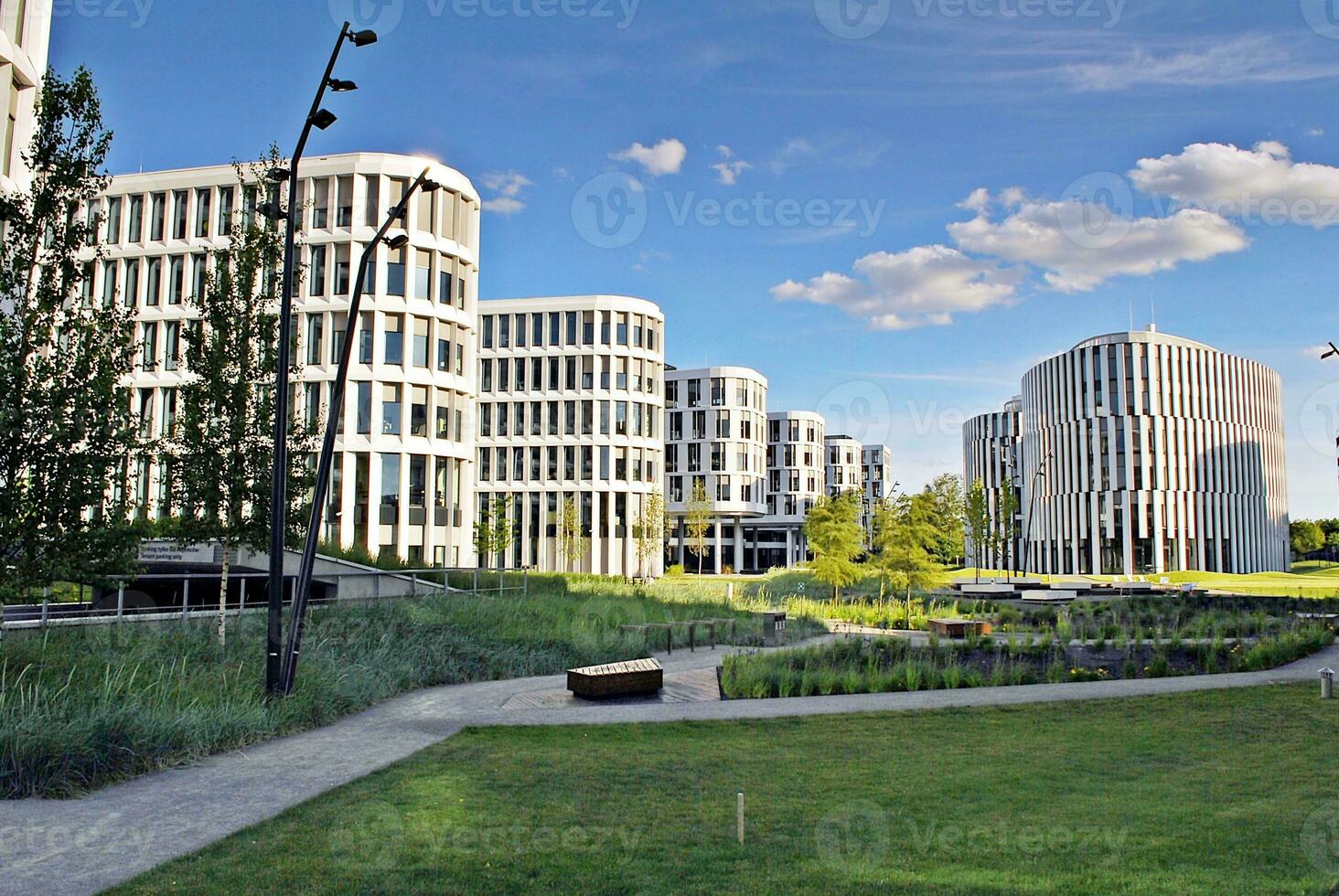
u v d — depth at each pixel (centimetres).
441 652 1791
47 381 1103
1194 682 1570
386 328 4038
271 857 654
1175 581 6644
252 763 991
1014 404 11706
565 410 7288
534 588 3412
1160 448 8431
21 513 1059
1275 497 9750
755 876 615
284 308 1316
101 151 1177
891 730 1209
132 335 1193
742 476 9200
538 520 7200
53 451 1078
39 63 1731
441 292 4209
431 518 4062
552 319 7388
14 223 1119
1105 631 2472
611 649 2042
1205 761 1013
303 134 1319
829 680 1599
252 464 1698
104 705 990
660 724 1240
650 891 587
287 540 1752
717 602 3288
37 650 1234
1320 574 7638
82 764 879
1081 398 8769
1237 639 2250
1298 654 1952
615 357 7319
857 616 3095
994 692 1503
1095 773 957
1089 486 8650
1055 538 9081
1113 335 8606
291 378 1900
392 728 1219
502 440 7325
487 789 872
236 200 4025
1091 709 1335
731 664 1761
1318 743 1094
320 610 1998
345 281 4034
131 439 1162
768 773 949
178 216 4081
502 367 7400
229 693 1227
